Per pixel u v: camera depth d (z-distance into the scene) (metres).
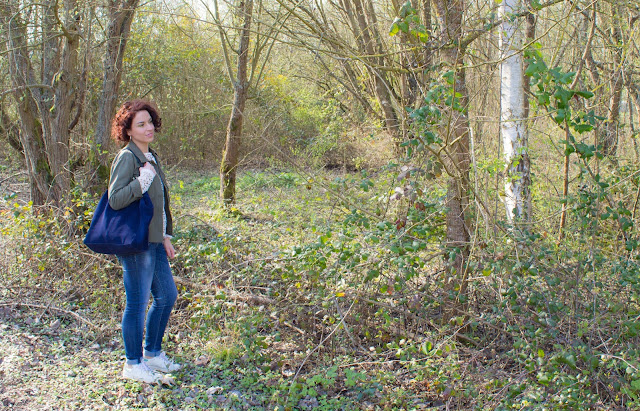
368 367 3.68
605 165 5.94
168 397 3.32
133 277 3.38
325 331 4.08
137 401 3.28
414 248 3.49
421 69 3.96
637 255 4.18
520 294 3.50
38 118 6.66
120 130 3.42
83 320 4.29
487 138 5.08
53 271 5.05
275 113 15.09
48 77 6.34
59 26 5.91
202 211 8.86
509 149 5.04
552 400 2.81
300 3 4.25
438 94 3.51
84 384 3.43
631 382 2.90
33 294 4.90
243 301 4.33
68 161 6.32
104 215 3.33
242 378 3.61
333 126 12.69
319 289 3.98
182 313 4.40
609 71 6.26
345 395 3.46
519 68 4.90
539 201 5.76
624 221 3.99
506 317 3.56
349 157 13.34
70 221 5.41
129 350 3.46
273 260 4.27
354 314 4.03
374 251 4.02
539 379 2.80
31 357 3.76
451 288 3.98
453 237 4.01
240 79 9.33
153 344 3.64
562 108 3.22
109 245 3.26
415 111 3.41
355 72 7.70
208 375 3.62
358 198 4.93
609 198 4.69
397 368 3.71
